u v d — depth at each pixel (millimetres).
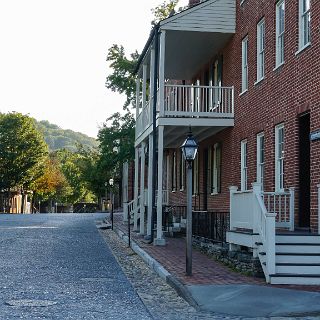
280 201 15086
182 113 21266
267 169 17516
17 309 9219
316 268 12016
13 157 74375
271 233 11898
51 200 96125
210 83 25031
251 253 13492
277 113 16812
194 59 25453
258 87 18656
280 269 11977
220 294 10492
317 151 13836
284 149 16125
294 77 15555
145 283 12398
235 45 21562
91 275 13391
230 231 14578
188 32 21547
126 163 40625
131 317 8812
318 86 13938
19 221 38438
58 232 27625
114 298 10469
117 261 16375
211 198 24203
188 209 12859
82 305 9695
